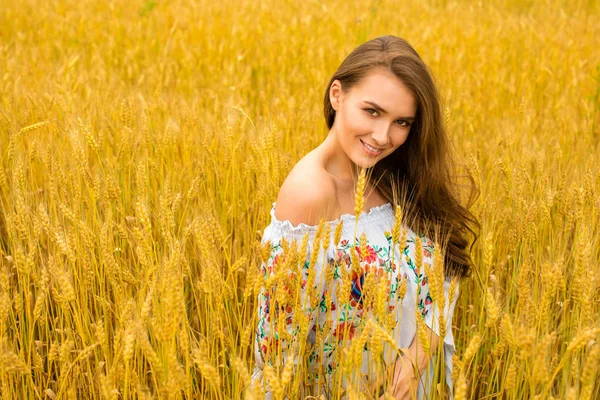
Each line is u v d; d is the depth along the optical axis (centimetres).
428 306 235
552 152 411
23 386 221
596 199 290
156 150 362
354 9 1112
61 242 227
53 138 388
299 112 454
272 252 220
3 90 501
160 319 207
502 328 192
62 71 581
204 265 238
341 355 196
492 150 397
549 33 862
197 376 254
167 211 240
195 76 647
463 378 158
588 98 524
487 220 301
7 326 255
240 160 383
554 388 248
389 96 204
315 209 214
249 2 1112
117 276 249
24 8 977
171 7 1030
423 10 1127
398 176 242
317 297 215
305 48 753
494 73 679
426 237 246
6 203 328
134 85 625
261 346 223
